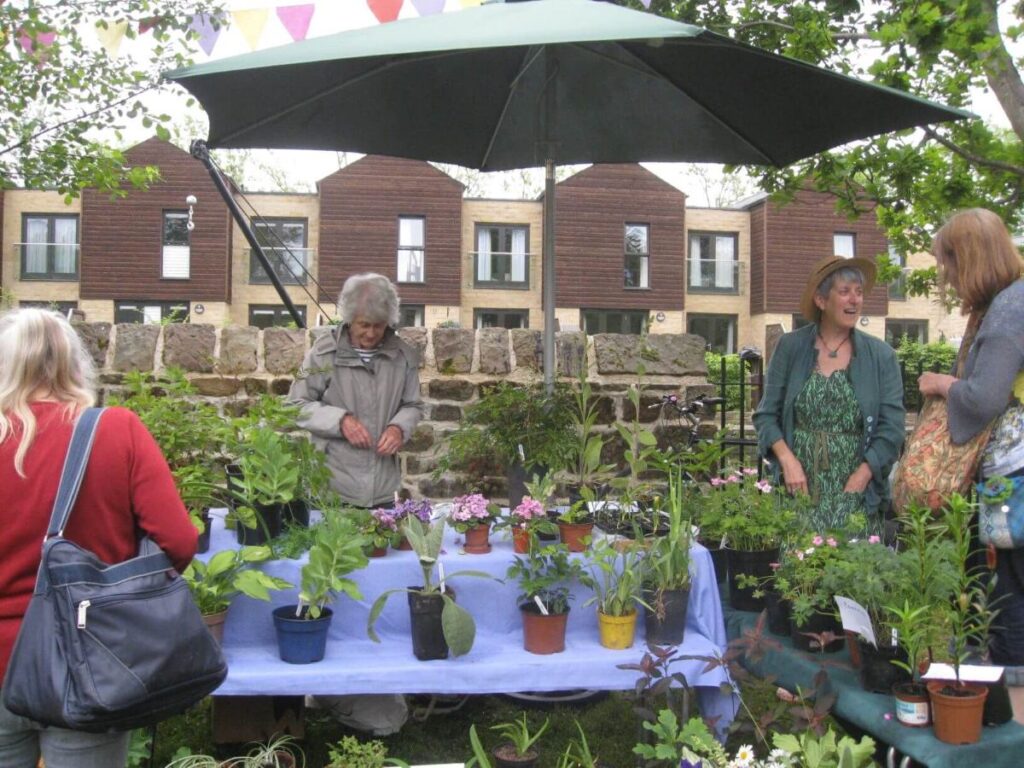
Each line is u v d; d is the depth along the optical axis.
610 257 22.03
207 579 2.48
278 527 2.84
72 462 1.79
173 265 20.81
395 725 3.11
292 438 3.85
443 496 4.76
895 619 2.37
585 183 21.95
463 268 22.06
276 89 3.00
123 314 20.81
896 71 4.11
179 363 4.78
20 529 1.76
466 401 4.83
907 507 2.63
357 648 2.67
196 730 3.14
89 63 6.76
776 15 5.32
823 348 3.40
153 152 20.59
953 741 2.10
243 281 21.38
